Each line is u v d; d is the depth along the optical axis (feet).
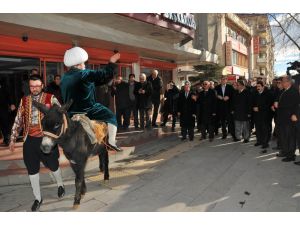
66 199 18.38
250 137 37.11
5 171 22.21
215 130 38.93
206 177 21.89
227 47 98.48
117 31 40.86
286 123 25.86
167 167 24.70
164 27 40.09
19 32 30.30
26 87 28.04
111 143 18.53
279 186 19.72
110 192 19.31
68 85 16.19
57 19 31.94
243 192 18.80
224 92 35.58
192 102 34.96
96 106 17.79
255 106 31.48
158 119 51.03
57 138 14.40
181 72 72.08
